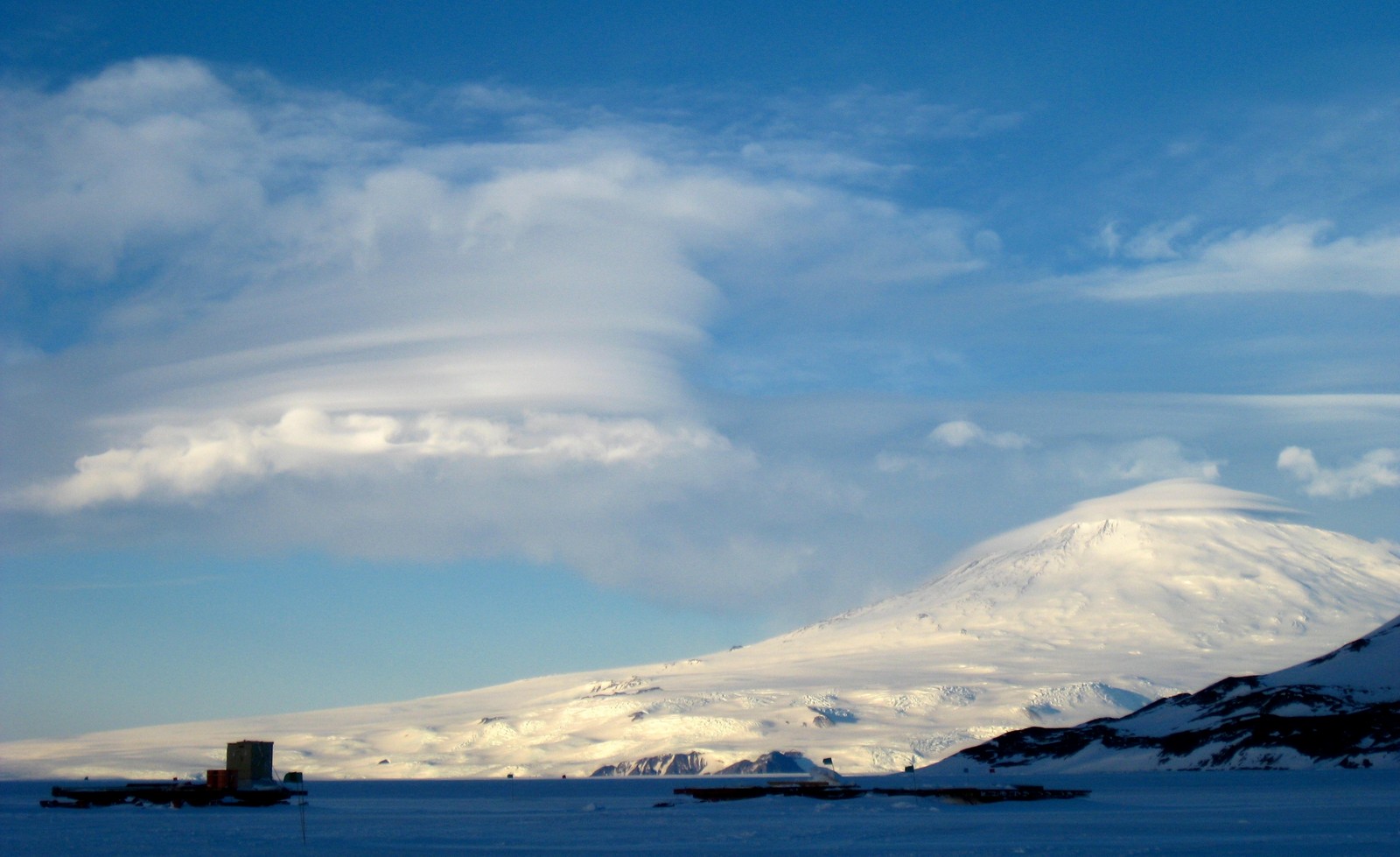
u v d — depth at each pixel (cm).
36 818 12025
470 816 13038
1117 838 8288
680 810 13275
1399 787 15125
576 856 7512
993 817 10662
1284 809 11125
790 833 9025
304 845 8500
